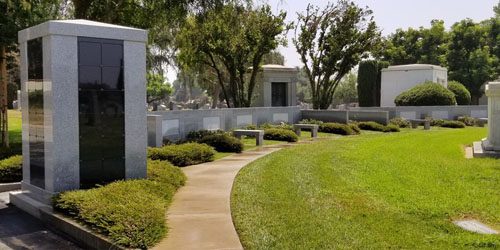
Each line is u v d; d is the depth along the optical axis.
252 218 6.54
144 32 8.51
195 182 9.42
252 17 24.91
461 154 14.55
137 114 8.46
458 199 7.92
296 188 8.66
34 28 7.94
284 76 31.03
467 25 51.69
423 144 17.17
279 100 31.20
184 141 15.66
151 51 25.02
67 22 7.61
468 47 51.81
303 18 30.72
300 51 31.28
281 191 8.37
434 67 36.91
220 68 32.94
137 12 17.44
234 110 20.86
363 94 42.59
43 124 7.82
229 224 6.34
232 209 7.11
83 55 7.81
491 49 55.84
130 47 8.34
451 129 26.36
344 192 8.41
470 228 6.42
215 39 24.73
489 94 14.37
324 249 5.32
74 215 6.58
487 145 14.44
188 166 11.67
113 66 8.15
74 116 7.73
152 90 54.25
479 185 9.28
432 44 53.19
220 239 5.70
